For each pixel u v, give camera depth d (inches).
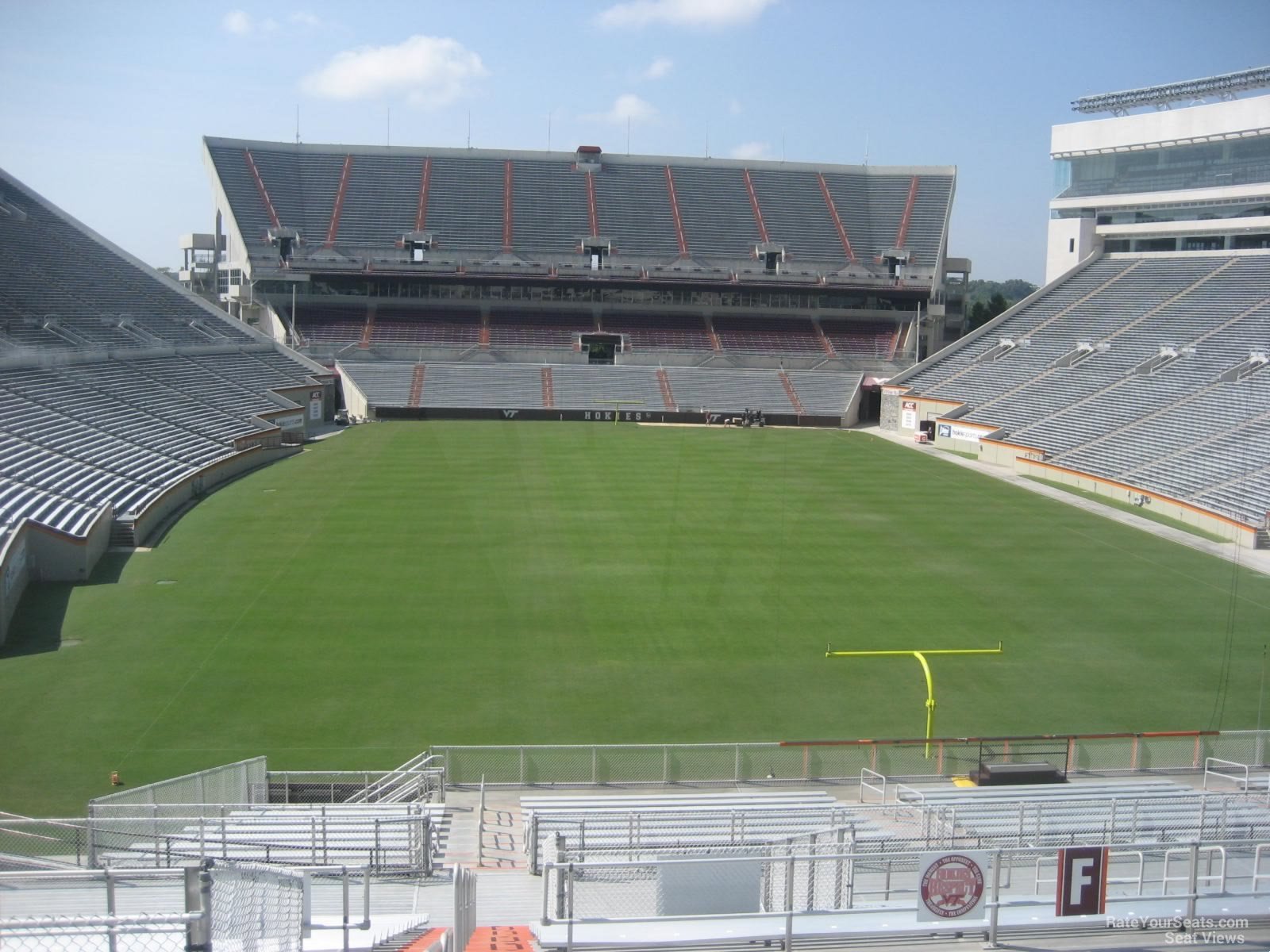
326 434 3053.6
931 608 1488.7
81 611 1392.7
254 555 1674.5
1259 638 1382.9
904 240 4089.6
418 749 1024.9
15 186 3339.1
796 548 1798.7
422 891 668.7
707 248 3998.5
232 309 3875.5
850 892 568.4
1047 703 1168.8
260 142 4069.9
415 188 4045.3
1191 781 983.6
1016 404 2920.8
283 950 402.6
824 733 1087.0
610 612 1438.2
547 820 767.7
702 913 520.1
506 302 3909.9
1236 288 2992.1
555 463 2596.0
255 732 1047.0
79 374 2394.2
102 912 565.6
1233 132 3115.2
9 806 883.4
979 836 687.1
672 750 1032.8
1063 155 3582.7
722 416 3467.0
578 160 4224.9
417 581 1558.8
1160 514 2113.7
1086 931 473.4
